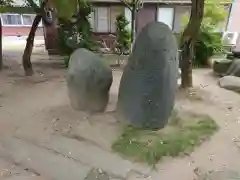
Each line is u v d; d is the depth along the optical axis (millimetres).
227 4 8867
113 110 4930
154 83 3764
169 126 4344
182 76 6230
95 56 4656
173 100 4074
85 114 4773
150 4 8961
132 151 3711
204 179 3234
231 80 6445
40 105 5230
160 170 3400
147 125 4086
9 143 3963
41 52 9789
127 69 4031
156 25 3814
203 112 4996
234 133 4289
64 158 3623
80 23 8219
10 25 11844
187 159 3615
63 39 8367
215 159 3629
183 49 6066
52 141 4000
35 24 6770
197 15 5562
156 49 3654
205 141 4027
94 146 3859
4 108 5090
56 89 6094
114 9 9133
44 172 3373
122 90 4152
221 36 8758
